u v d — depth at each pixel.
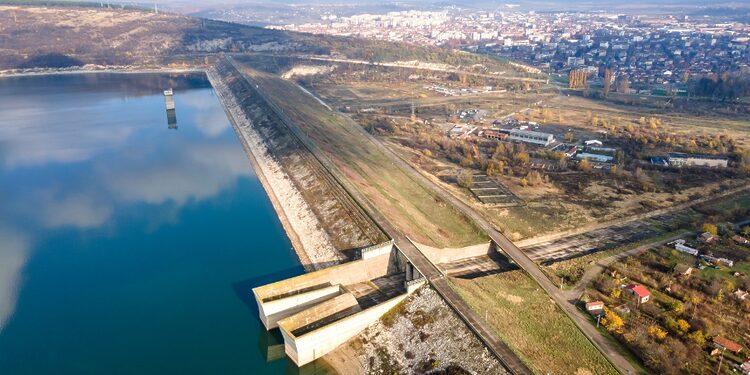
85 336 82.31
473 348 70.62
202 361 76.94
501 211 125.81
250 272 100.38
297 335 77.94
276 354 78.75
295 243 111.44
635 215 123.94
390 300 82.69
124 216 125.69
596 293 88.94
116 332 83.25
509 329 75.50
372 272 96.06
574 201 132.50
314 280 89.50
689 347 74.31
